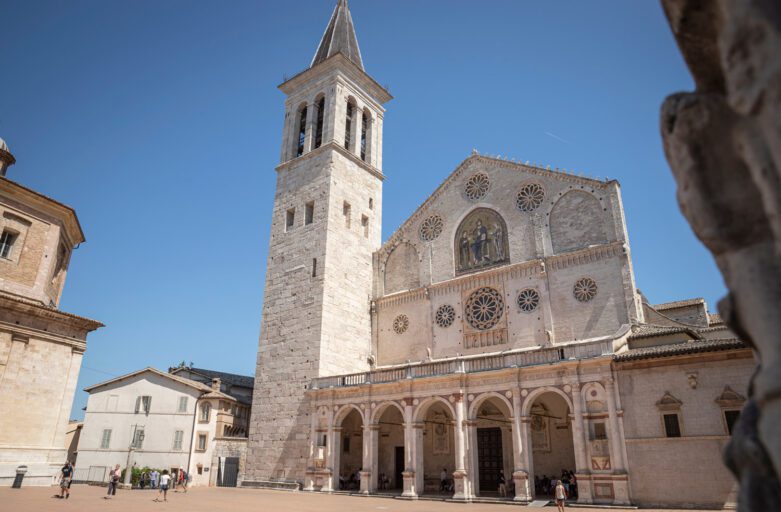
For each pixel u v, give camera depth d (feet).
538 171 147.84
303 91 200.34
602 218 133.39
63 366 115.44
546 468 124.77
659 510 88.58
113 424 194.08
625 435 97.50
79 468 189.37
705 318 165.37
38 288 118.21
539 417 128.88
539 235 142.00
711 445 89.76
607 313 124.98
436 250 162.71
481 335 143.23
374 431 132.16
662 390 96.48
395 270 172.14
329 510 91.04
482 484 133.39
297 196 182.19
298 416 149.48
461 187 163.32
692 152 14.28
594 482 97.81
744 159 13.12
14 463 104.53
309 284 163.22
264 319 171.22
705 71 15.08
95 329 122.83
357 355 162.71
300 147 197.77
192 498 117.08
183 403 192.24
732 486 86.48
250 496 123.85
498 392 114.62
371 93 206.49
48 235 123.03
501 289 143.43
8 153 130.41
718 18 13.71
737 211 13.52
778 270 12.43
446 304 153.28
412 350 156.56
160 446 187.42
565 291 132.87
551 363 108.17
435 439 145.69
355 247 175.32
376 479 129.90
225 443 189.37
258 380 163.53
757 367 14.07
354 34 216.95
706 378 93.20
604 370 102.63
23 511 73.10
